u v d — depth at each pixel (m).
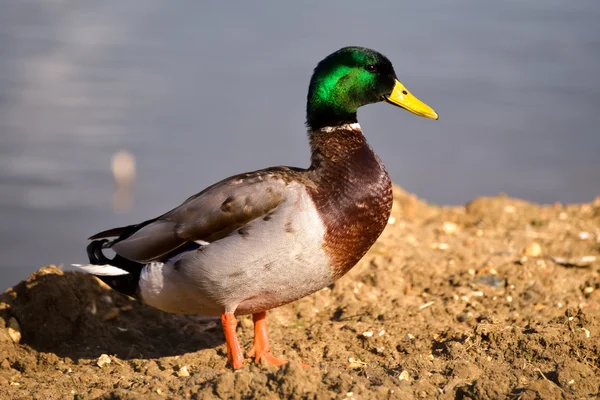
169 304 8.21
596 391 7.24
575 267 11.20
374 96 8.74
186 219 7.94
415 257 11.50
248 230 7.74
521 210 14.38
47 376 8.51
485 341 8.43
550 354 7.98
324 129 8.55
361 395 7.07
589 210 14.40
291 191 7.85
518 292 10.23
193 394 7.24
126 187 25.52
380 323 9.44
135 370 8.55
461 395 7.30
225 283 7.82
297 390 7.03
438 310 9.73
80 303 9.48
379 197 8.18
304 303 10.18
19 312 9.18
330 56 8.67
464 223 13.86
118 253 8.14
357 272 10.96
